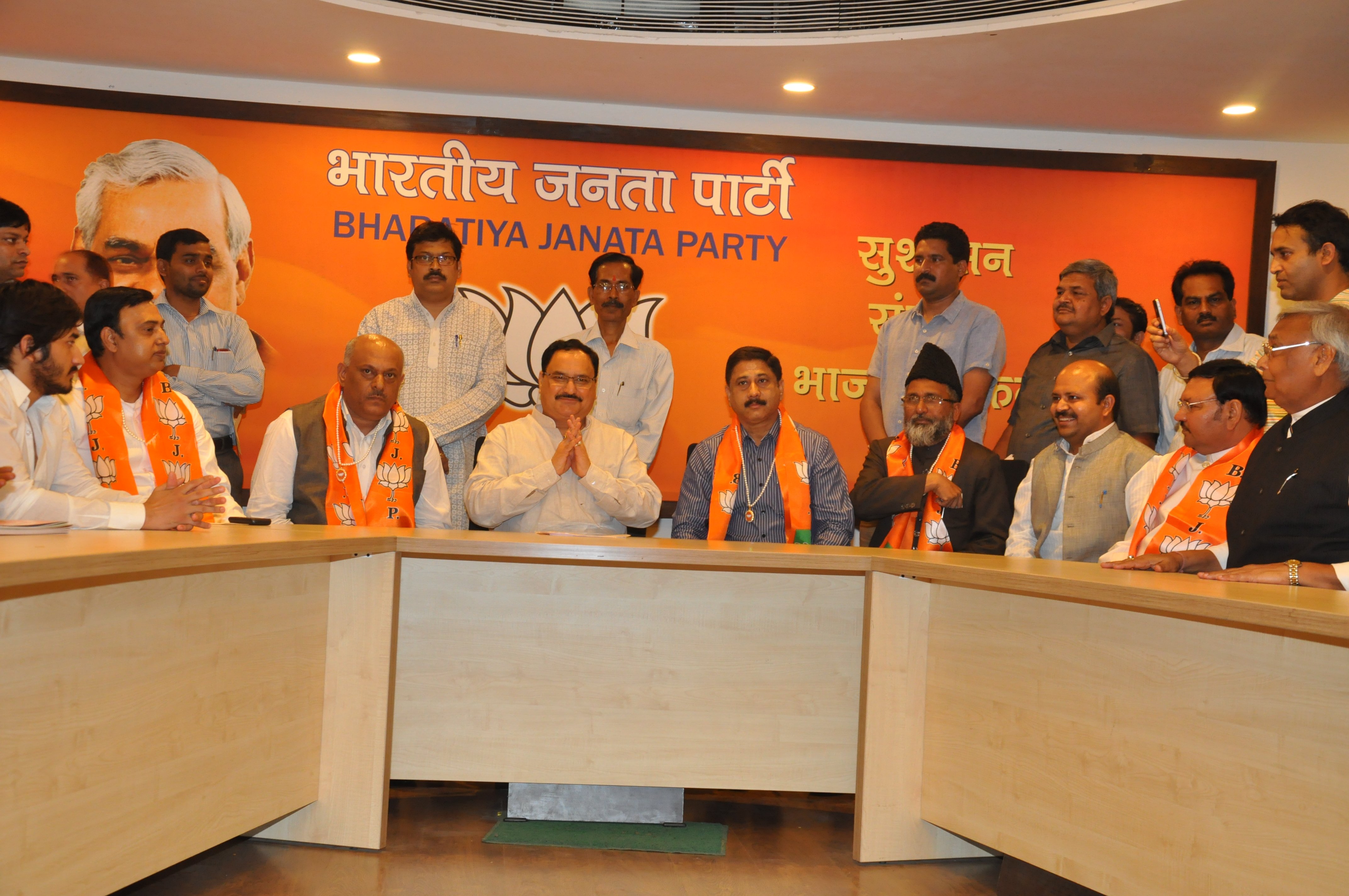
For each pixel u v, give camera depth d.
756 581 2.55
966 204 5.00
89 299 2.95
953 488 3.51
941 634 2.42
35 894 1.55
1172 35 3.80
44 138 4.65
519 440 3.55
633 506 3.45
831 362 5.00
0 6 4.04
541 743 2.54
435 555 2.51
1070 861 2.02
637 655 2.54
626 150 4.96
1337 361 2.14
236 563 1.76
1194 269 4.43
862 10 3.91
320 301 4.83
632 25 4.10
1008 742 2.20
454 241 4.43
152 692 1.80
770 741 2.55
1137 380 4.04
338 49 4.34
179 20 4.11
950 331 4.73
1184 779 1.77
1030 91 4.47
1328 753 1.53
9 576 1.27
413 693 2.53
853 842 2.62
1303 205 3.27
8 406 2.26
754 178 4.98
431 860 2.37
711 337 4.99
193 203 4.75
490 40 4.18
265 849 2.40
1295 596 1.60
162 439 3.07
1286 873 1.59
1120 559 2.98
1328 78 4.14
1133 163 4.98
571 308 4.95
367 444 3.43
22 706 1.51
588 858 2.44
